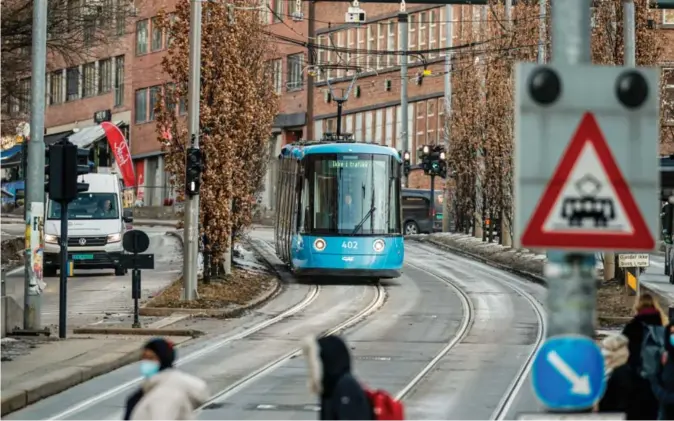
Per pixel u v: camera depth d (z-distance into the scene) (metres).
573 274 17.31
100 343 53.06
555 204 16.88
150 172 191.25
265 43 111.50
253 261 99.81
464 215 130.00
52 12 99.81
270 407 38.28
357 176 84.44
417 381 44.31
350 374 18.67
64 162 54.44
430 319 66.62
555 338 17.25
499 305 74.12
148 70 189.88
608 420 17.06
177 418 19.98
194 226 70.31
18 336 55.03
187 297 70.12
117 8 103.69
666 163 54.38
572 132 16.89
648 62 77.00
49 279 87.75
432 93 167.62
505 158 109.94
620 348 23.81
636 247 16.95
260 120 101.94
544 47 97.50
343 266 83.44
